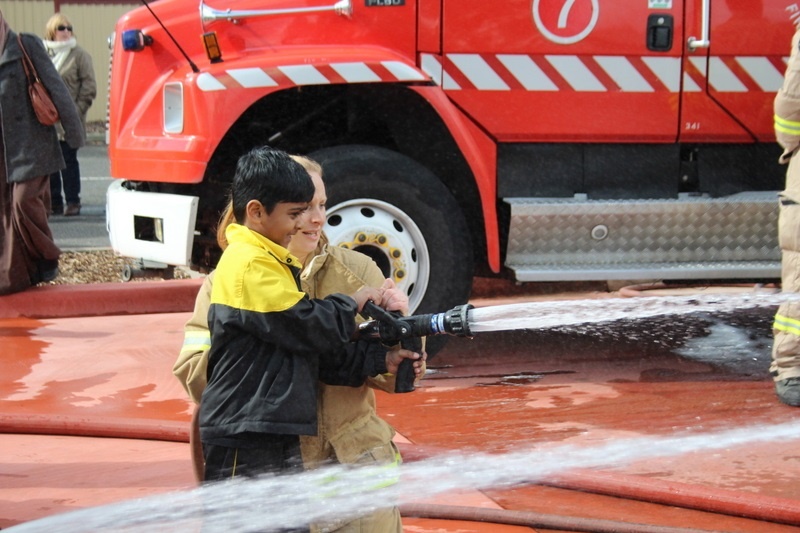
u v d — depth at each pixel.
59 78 9.08
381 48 7.53
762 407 6.75
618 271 7.57
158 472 5.66
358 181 7.38
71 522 4.88
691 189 8.16
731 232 7.75
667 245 7.72
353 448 3.79
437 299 7.61
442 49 7.55
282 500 3.80
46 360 7.99
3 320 9.25
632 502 5.25
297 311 3.54
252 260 3.60
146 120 7.65
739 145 8.03
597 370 7.67
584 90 7.71
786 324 6.64
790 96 6.44
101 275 11.55
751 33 7.80
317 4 7.47
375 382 3.85
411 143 7.79
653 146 7.90
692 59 7.78
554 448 5.95
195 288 9.75
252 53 7.45
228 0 7.45
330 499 3.78
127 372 7.67
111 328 9.03
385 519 3.82
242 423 3.57
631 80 7.75
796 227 6.51
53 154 9.15
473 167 7.56
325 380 3.75
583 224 7.62
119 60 7.77
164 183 7.91
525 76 7.65
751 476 5.54
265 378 3.60
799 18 7.81
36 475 5.64
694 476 5.55
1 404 6.90
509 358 8.00
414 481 5.45
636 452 5.88
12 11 30.89
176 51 7.61
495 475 5.50
